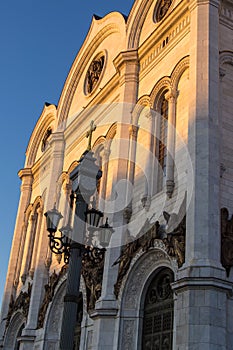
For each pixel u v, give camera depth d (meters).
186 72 26.64
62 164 41.94
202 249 20.12
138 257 25.28
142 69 31.66
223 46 25.83
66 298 15.27
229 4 26.98
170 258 22.42
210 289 19.22
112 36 39.03
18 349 42.53
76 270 15.73
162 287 24.45
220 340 18.69
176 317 20.25
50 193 40.69
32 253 44.78
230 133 24.12
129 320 25.42
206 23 25.14
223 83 25.06
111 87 34.97
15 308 43.00
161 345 23.17
